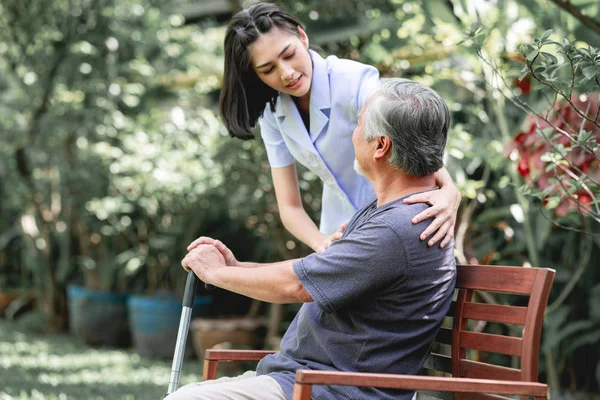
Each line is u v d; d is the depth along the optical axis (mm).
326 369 2209
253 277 2256
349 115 2863
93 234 7961
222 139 6246
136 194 7180
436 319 2217
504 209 4613
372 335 2166
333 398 2137
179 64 7711
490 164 4359
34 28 7352
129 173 6949
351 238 2160
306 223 3074
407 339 2176
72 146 7773
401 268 2129
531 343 2062
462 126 4977
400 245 2129
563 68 3676
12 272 10086
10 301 9289
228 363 6203
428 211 2176
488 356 5234
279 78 2783
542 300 2076
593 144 2609
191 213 7051
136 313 6922
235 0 5895
